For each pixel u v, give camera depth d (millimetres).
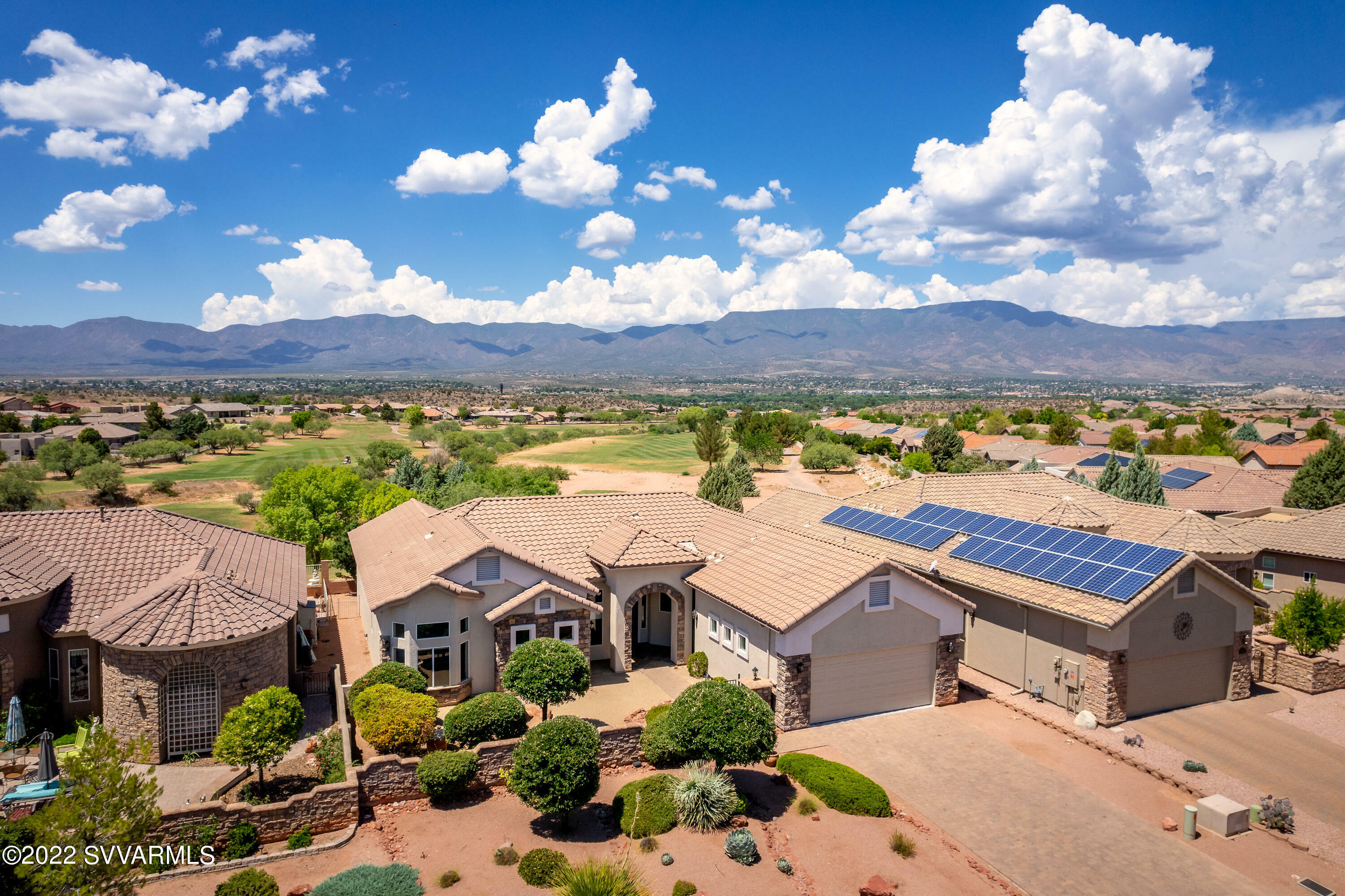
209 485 91438
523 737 18938
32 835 15633
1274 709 26656
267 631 23625
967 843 18359
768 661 25391
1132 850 18188
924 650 26875
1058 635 26453
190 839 17328
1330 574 38969
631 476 105438
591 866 15656
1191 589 26125
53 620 23781
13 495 68562
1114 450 88938
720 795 19141
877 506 41688
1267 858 17922
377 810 19469
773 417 140125
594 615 29719
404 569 29516
